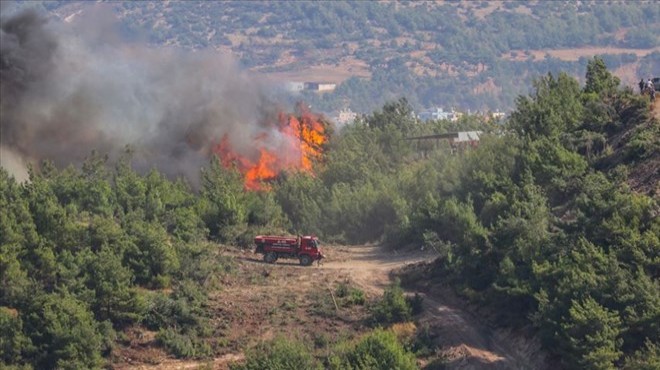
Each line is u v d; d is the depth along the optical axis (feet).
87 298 423.64
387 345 387.96
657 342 366.02
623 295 376.89
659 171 454.40
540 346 391.65
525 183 487.61
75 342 404.16
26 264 436.35
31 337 406.82
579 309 371.15
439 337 412.57
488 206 485.56
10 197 477.77
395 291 434.30
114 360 413.18
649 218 415.23
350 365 385.70
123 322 427.74
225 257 485.15
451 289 448.65
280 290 459.32
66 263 435.94
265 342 416.05
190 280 455.63
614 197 426.92
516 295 408.67
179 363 413.59
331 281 470.39
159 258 455.63
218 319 435.94
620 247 403.95
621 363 366.22
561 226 433.07
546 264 404.77
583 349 364.58
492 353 400.06
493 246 439.63
